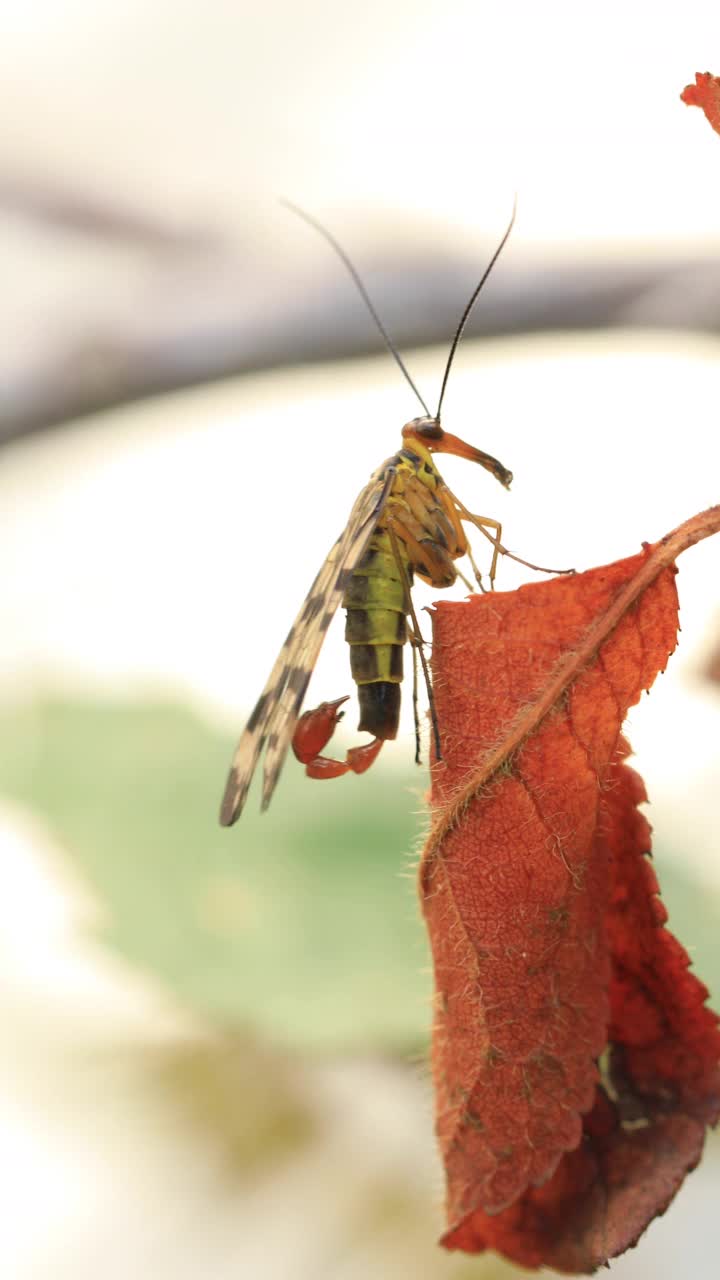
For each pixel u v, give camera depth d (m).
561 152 0.23
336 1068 0.16
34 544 0.23
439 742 0.13
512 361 0.23
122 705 0.16
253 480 0.23
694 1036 0.13
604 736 0.13
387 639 0.14
